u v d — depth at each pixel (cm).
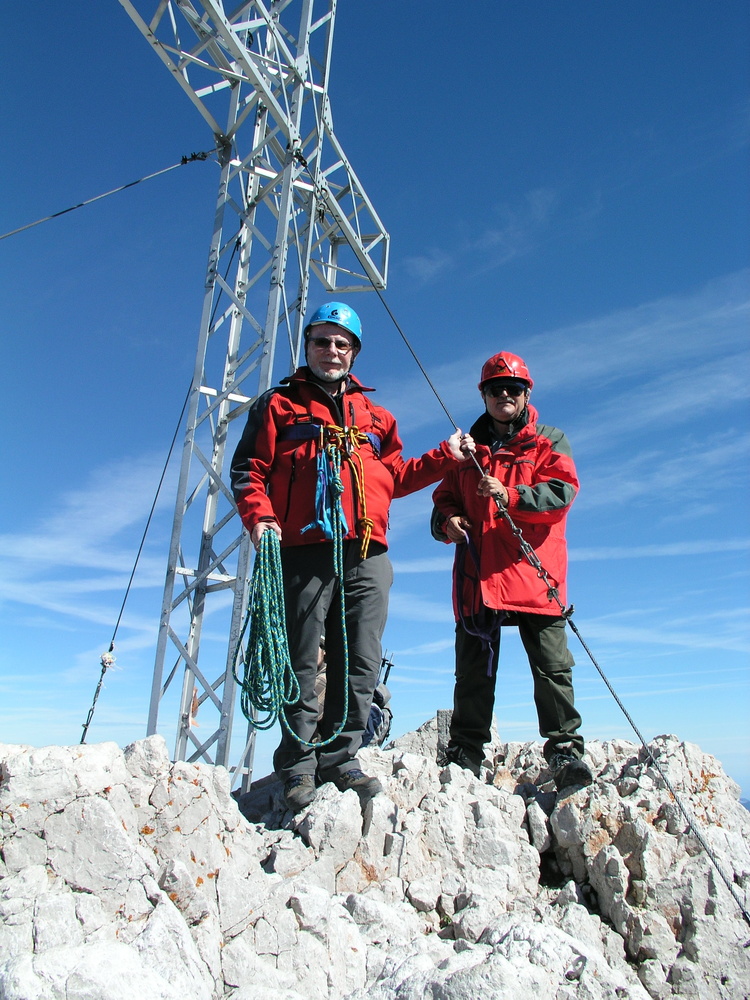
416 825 340
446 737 481
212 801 274
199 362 577
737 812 399
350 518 352
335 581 356
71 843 227
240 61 559
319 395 370
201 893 240
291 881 274
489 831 353
